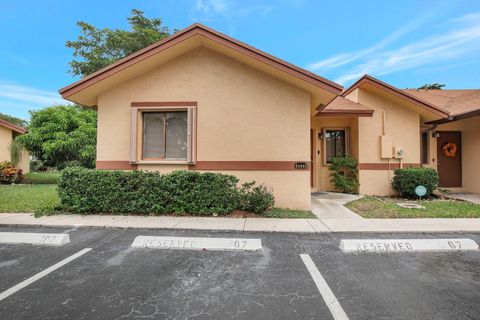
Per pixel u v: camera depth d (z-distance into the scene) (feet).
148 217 20.83
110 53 86.02
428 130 34.86
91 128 52.13
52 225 18.49
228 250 14.24
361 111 29.89
